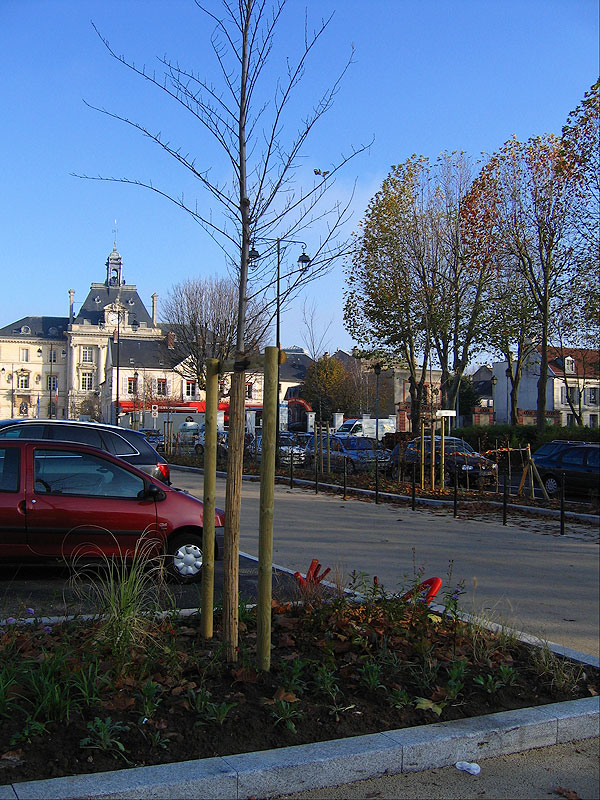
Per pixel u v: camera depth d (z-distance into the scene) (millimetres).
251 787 3604
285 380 91875
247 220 6012
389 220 30781
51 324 131250
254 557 9969
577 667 5328
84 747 3648
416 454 21891
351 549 11398
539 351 34156
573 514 15516
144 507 7953
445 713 4453
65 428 13016
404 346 32406
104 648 4566
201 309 43312
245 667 4605
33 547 7617
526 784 3982
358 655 5078
